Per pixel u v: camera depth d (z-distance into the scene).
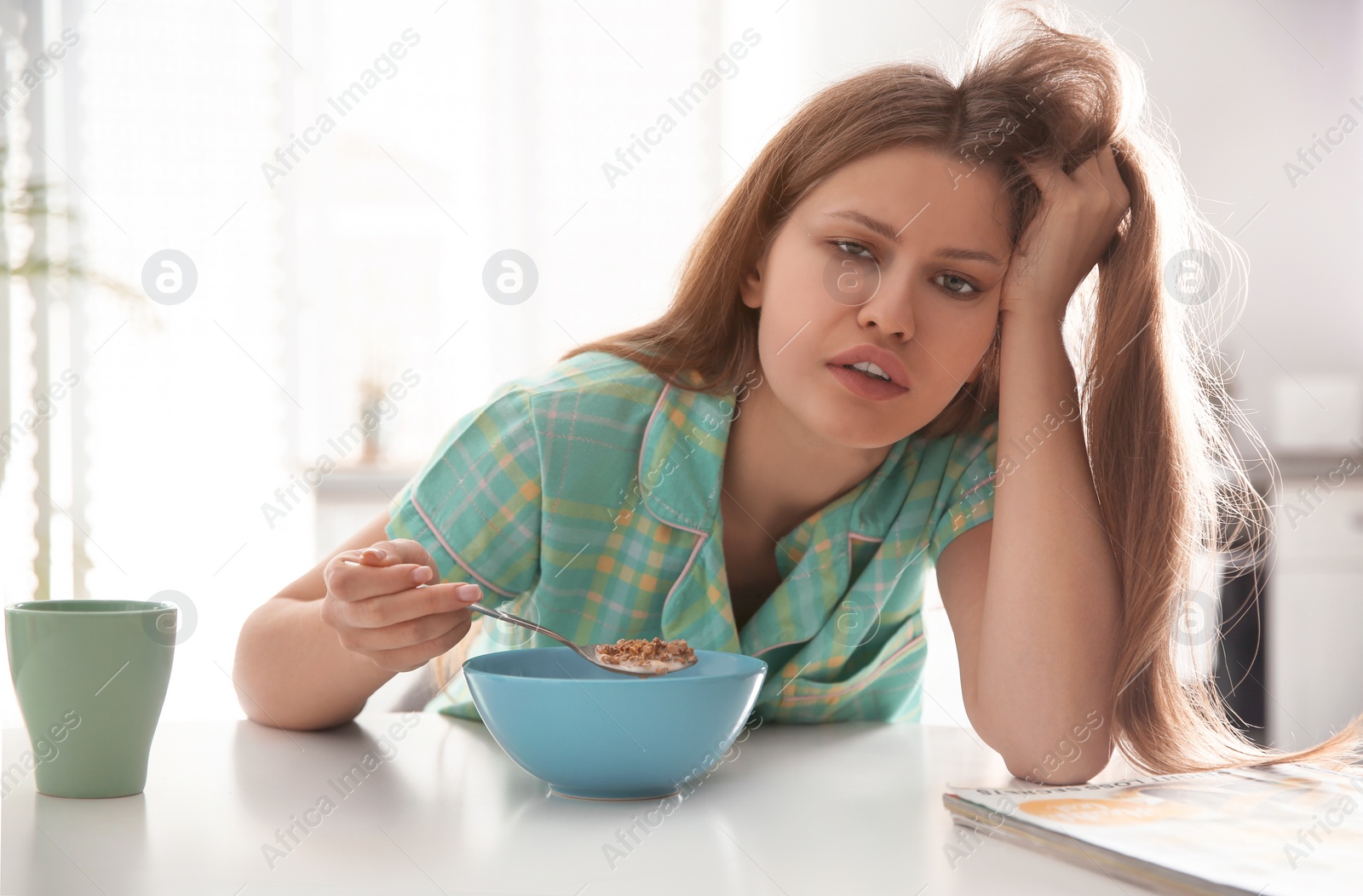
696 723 0.58
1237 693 2.20
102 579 2.53
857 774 0.67
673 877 0.47
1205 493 0.92
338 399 2.77
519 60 2.84
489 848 0.51
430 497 0.86
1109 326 0.89
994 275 0.80
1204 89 3.18
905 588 0.94
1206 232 1.35
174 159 2.70
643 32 2.88
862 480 0.91
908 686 0.98
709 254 0.90
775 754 0.73
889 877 0.47
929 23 2.89
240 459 2.68
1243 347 3.18
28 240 2.47
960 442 0.94
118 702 0.58
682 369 0.92
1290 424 3.02
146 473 2.61
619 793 0.59
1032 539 0.79
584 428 0.87
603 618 0.90
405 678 1.28
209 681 2.49
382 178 2.81
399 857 0.49
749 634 0.89
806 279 0.79
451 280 2.84
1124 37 3.13
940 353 0.79
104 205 2.65
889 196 0.76
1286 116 3.20
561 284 2.84
